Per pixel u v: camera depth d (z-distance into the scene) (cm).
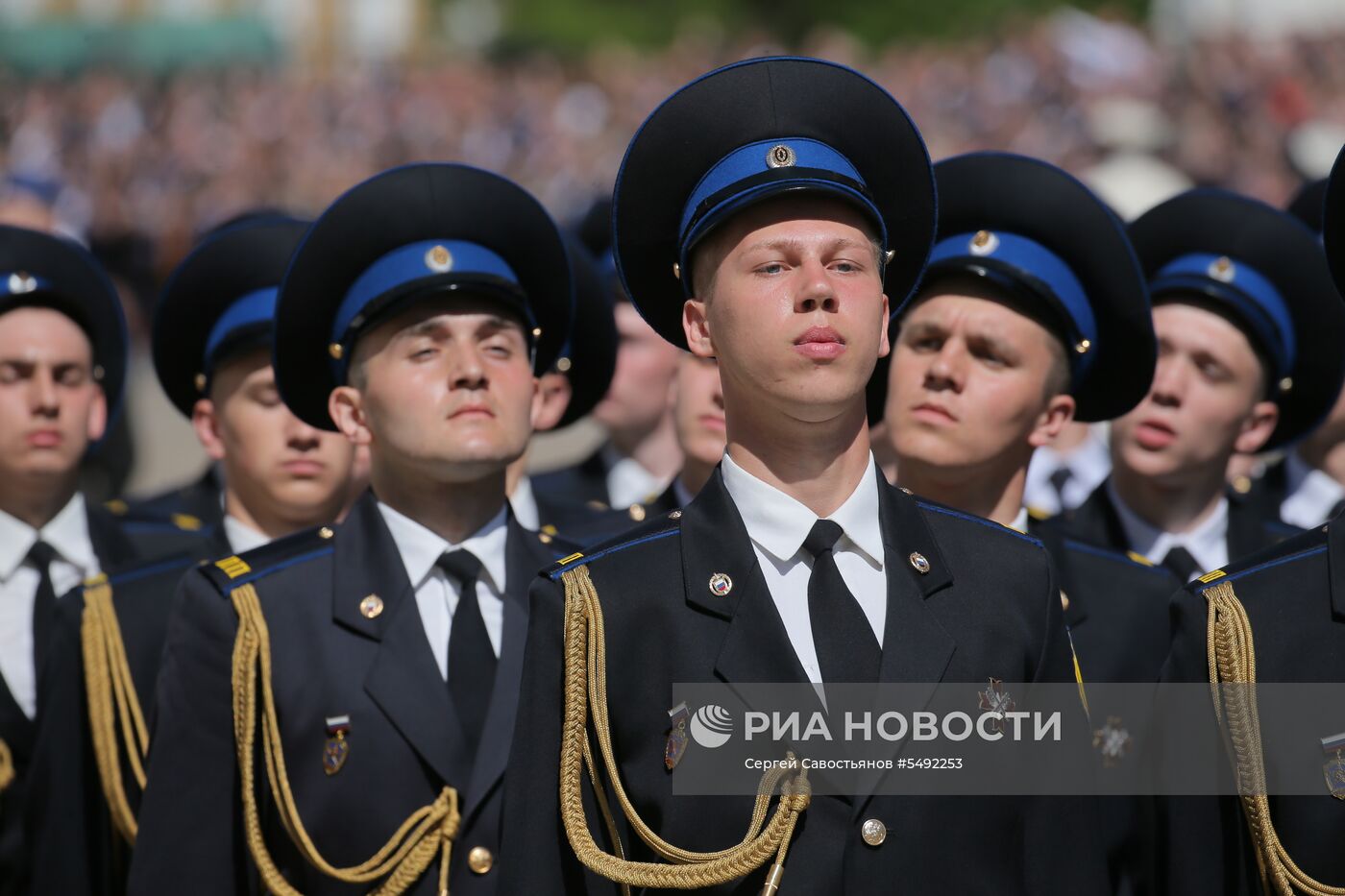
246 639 1391
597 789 1184
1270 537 1862
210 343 1795
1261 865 1225
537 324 1553
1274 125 6781
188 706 1405
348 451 1767
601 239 2503
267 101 11494
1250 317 1769
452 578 1438
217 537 1791
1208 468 1806
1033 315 1545
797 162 1187
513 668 1408
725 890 1147
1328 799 1220
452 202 1481
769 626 1169
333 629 1402
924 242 1297
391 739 1366
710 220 1181
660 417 2559
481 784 1360
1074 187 1576
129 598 1677
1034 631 1212
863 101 1242
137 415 4578
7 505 1838
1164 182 4266
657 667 1180
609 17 17088
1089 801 1234
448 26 18025
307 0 14812
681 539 1209
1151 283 1822
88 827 1641
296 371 1546
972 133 8406
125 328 1978
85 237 7719
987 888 1163
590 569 1212
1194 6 9325
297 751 1367
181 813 1382
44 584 1809
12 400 1808
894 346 1573
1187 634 1273
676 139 1230
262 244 1786
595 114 11094
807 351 1142
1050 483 2650
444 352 1423
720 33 16062
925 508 1264
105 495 3045
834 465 1194
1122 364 1620
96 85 11625
